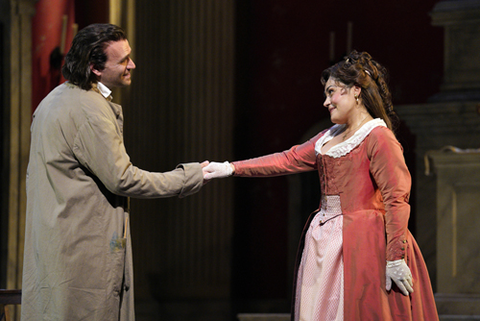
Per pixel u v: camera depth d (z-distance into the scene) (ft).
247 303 65.98
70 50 18.94
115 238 18.56
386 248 18.76
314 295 19.54
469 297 37.63
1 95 42.75
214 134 65.00
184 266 63.82
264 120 67.77
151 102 62.69
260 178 67.46
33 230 18.56
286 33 67.62
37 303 18.22
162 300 62.80
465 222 38.93
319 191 67.05
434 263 48.98
